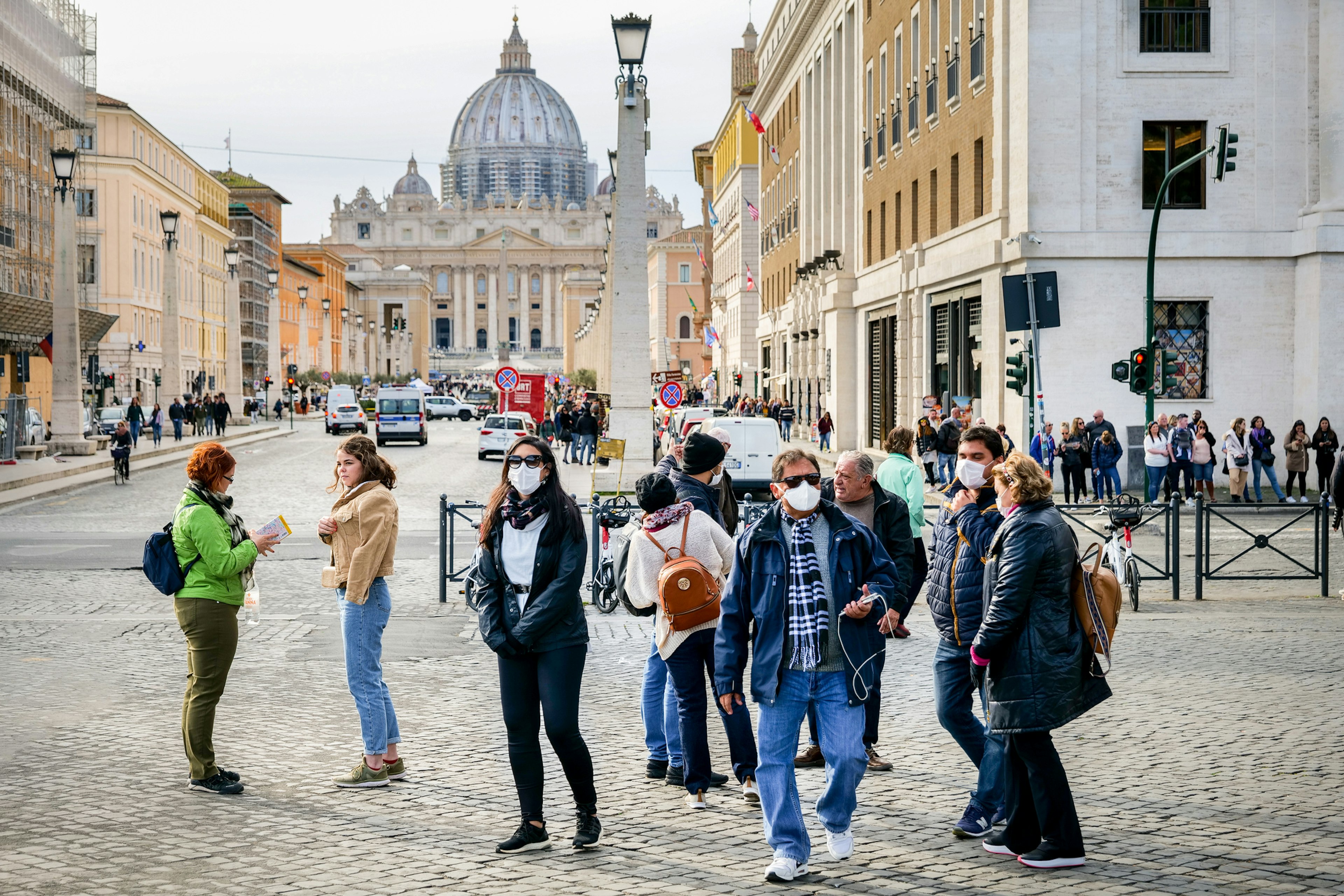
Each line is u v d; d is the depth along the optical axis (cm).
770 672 620
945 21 3378
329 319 11425
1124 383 2728
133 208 7344
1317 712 921
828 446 4812
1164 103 2720
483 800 739
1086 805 712
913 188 3800
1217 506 1559
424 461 4512
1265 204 2725
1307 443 2512
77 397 4216
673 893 588
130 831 677
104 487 3331
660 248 13200
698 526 758
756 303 7912
